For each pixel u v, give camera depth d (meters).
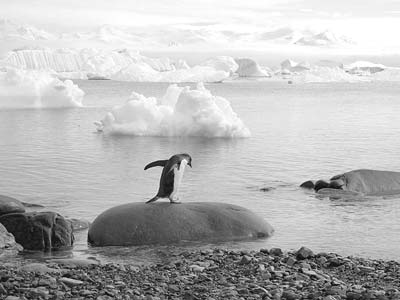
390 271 9.91
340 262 10.21
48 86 52.97
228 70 153.00
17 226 12.27
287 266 10.05
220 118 32.38
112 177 20.50
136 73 124.31
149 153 26.53
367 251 12.05
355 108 56.97
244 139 31.77
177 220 12.80
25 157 24.91
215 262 10.49
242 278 9.17
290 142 30.44
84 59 145.75
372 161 24.48
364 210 15.75
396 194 17.77
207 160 24.55
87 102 63.00
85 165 23.05
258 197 17.38
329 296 7.89
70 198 17.22
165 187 13.35
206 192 18.14
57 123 39.28
